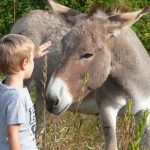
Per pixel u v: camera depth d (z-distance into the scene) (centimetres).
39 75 684
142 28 964
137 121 579
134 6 986
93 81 538
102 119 587
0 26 1018
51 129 679
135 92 571
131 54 563
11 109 380
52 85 518
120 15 550
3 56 384
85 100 606
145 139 565
